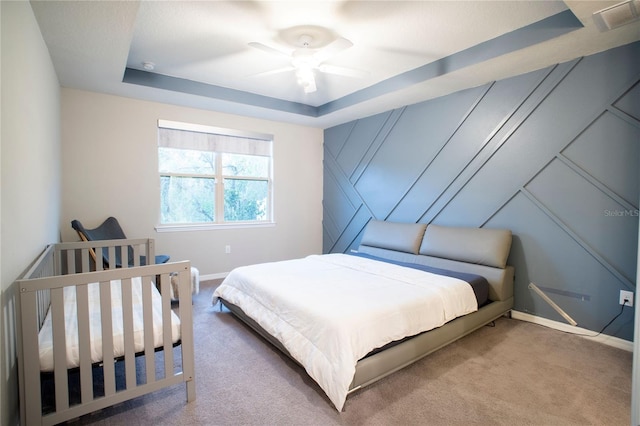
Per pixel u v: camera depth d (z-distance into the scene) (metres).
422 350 2.21
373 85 3.82
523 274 3.12
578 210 2.76
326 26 2.49
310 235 5.54
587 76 2.67
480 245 3.18
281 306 2.30
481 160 3.40
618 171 2.54
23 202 1.70
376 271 3.05
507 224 3.23
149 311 1.69
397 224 4.09
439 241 3.52
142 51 2.92
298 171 5.34
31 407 1.40
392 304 2.14
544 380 2.06
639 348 1.59
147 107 3.96
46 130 2.46
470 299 2.67
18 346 1.37
